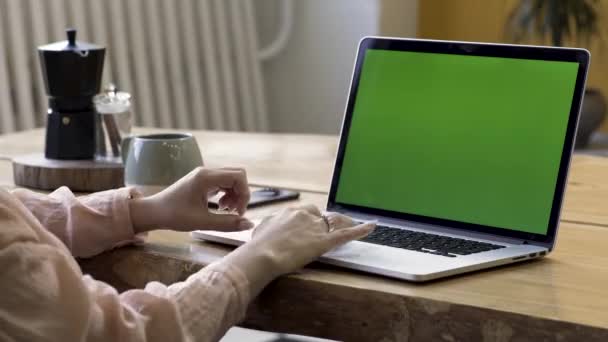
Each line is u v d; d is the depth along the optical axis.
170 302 1.10
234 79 4.02
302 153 2.20
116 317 1.06
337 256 1.25
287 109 4.29
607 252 1.33
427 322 1.09
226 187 1.40
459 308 1.07
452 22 4.25
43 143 2.38
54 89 1.86
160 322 1.09
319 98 4.18
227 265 1.17
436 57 1.48
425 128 1.47
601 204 1.66
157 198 1.40
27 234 1.02
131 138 1.77
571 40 3.48
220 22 3.88
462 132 1.43
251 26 4.02
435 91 1.47
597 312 1.04
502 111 1.39
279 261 1.19
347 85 4.09
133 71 3.65
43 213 1.39
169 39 3.72
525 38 3.57
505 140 1.38
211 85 3.87
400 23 4.14
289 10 4.10
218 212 1.43
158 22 3.68
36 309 1.00
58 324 1.01
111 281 1.38
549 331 1.01
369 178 1.51
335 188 1.55
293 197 1.70
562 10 3.41
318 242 1.23
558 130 1.33
